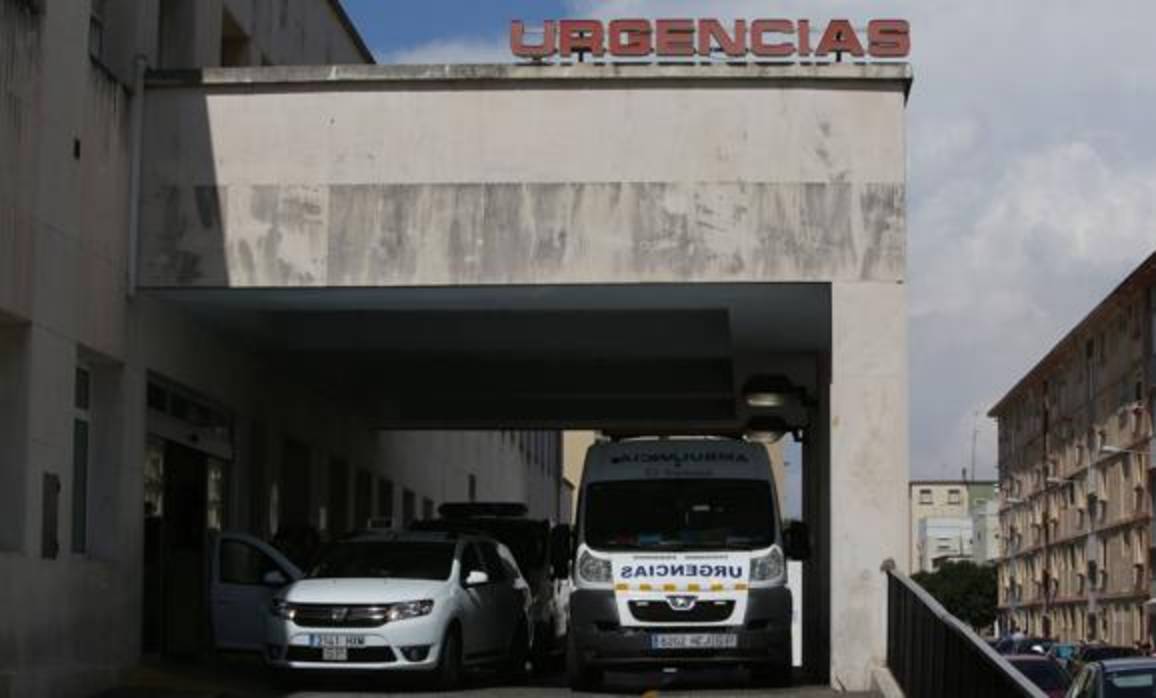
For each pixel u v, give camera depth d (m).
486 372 29.47
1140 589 68.56
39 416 16.44
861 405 18.91
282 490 27.19
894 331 18.95
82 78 17.66
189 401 21.97
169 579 21.59
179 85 19.50
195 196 19.38
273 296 19.89
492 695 18.41
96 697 17.14
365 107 19.45
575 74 19.25
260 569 20.81
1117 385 73.06
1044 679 25.20
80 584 17.44
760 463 19.72
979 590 106.69
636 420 32.88
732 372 27.81
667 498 19.36
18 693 15.38
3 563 15.38
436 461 41.25
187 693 17.62
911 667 14.37
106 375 18.86
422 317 24.30
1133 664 16.95
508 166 19.28
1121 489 72.44
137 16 19.34
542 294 19.84
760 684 19.77
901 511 18.83
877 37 19.22
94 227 18.05
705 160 19.22
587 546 19.06
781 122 19.23
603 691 19.12
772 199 19.12
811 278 19.05
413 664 18.39
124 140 19.00
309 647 18.36
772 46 19.23
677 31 19.28
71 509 17.33
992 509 123.44
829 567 20.91
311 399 28.55
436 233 19.27
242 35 24.45
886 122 19.22
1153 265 66.00
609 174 19.23
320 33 29.64
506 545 25.22
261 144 19.44
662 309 21.55
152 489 20.61
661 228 19.14
